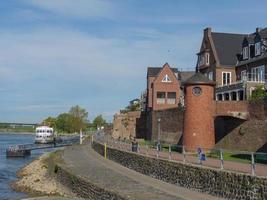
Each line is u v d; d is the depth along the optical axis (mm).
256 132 45344
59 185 42719
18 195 39781
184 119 48406
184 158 34094
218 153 41531
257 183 23312
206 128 47156
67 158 59719
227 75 72375
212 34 76375
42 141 120875
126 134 94938
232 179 25734
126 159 47250
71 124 193000
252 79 65500
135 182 33688
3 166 66188
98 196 31016
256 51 66688
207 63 75688
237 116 47594
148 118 82375
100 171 42156
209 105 47625
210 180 28234
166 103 86812
